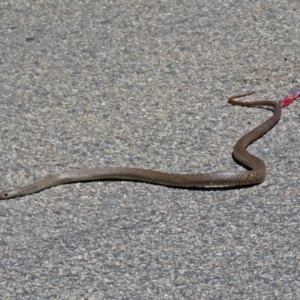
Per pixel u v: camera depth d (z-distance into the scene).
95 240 8.31
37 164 9.68
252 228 8.35
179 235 8.31
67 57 11.93
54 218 8.71
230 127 10.16
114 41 12.22
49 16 13.02
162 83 11.16
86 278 7.78
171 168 9.45
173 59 11.66
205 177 9.01
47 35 12.51
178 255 8.02
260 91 10.85
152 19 12.69
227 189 9.00
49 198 9.07
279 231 8.28
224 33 12.16
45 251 8.20
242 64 11.43
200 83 11.09
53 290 7.66
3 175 9.52
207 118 10.37
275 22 12.34
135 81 11.24
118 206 8.84
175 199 8.90
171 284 7.64
